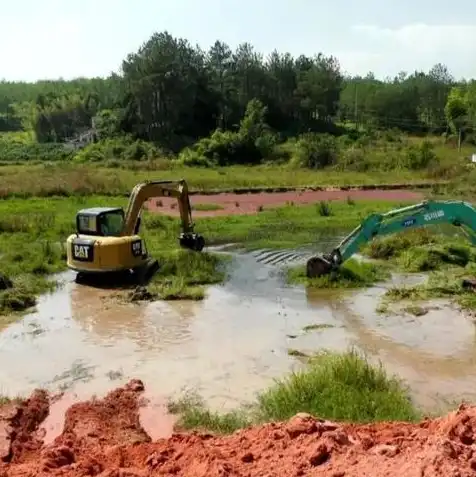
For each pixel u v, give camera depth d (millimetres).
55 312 15531
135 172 50281
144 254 18422
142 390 10938
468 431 7047
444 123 100750
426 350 12797
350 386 9992
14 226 25578
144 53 79625
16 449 8922
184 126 80875
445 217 16750
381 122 104875
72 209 31141
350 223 28062
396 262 20453
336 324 14461
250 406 10188
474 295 16141
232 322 14648
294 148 67875
